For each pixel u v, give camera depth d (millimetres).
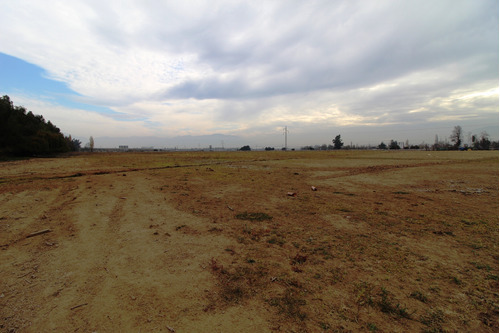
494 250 3555
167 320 2150
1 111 33469
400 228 4535
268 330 2035
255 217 5250
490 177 11078
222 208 5980
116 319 2156
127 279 2816
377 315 2215
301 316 2203
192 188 8719
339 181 10664
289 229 4516
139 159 28281
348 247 3699
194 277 2865
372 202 6652
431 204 6402
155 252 3537
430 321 2137
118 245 3777
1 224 4629
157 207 6043
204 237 4117
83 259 3305
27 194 7348
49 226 4594
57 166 18125
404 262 3215
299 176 12484
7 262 3184
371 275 2902
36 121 46844
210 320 2156
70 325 2074
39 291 2561
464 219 5051
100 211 5648
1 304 2328
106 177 11625
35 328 2029
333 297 2484
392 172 13883
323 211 5734
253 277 2867
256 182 10281
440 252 3512
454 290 2586
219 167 17594
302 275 2910
